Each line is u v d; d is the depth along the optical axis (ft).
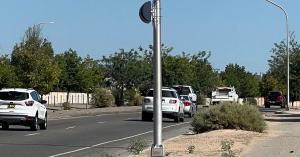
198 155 51.67
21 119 87.25
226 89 180.65
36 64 170.19
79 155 56.90
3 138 74.23
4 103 87.86
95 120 120.78
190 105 140.26
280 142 63.62
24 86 169.07
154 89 45.32
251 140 66.23
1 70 168.76
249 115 80.89
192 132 84.79
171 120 127.85
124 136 80.89
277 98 215.10
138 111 176.65
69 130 90.58
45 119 93.81
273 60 210.18
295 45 203.51
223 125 80.53
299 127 91.20
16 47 176.14
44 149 61.87
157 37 44.83
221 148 56.03
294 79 197.26
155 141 45.62
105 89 210.38
